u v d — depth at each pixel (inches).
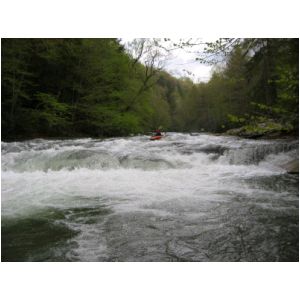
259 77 722.2
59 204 195.8
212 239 143.9
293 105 368.5
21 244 139.4
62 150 355.9
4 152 415.5
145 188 233.9
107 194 217.2
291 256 128.0
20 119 663.8
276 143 406.3
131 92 981.8
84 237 146.5
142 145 464.4
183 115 2082.9
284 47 491.5
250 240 142.6
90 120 842.2
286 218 169.6
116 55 934.4
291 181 258.4
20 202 199.3
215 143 456.4
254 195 215.0
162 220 167.0
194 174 284.2
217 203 197.0
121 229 155.6
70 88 834.8
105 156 328.5
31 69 740.7
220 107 1318.9
